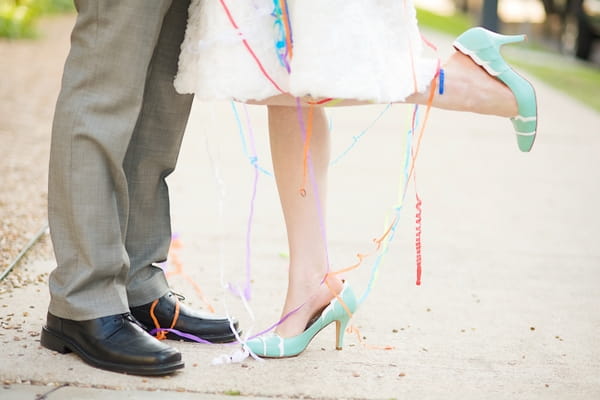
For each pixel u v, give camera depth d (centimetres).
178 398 260
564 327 346
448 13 2264
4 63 998
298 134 286
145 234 310
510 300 377
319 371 287
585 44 1356
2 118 711
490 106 292
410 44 274
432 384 281
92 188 272
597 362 309
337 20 251
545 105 955
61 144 270
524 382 287
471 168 652
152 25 267
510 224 508
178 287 372
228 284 375
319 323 297
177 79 280
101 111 270
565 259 445
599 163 691
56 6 1605
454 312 357
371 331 330
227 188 553
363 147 698
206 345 307
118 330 279
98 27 265
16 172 551
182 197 527
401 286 389
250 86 261
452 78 289
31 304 335
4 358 281
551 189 600
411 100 286
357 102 270
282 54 260
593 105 982
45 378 268
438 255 441
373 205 532
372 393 271
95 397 257
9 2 1232
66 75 271
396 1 265
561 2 1437
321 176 294
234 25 258
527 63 1317
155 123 298
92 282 279
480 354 311
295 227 295
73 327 281
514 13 1894
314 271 296
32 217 459
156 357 272
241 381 275
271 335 298
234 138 714
